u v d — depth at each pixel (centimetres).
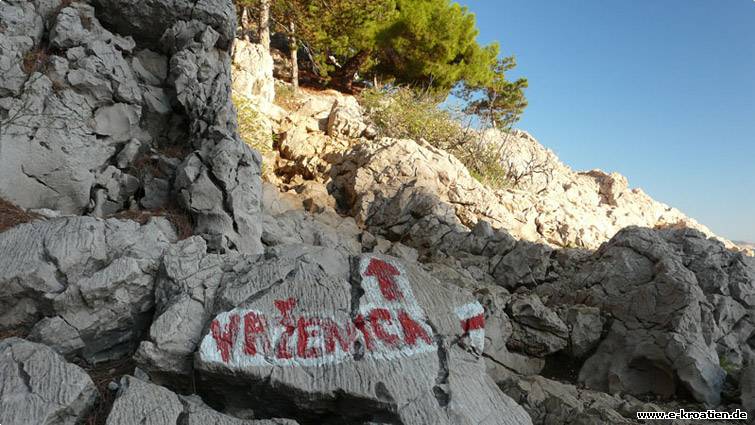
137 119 750
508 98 3034
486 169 1888
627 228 1000
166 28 790
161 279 523
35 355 431
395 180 1352
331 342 473
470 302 543
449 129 1891
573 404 716
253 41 2192
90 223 534
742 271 952
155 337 461
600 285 955
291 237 970
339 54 2338
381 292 519
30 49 688
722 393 769
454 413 447
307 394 444
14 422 382
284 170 1563
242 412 468
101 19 769
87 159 681
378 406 443
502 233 1187
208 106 771
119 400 410
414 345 491
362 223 1309
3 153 614
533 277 1089
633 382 827
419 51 2462
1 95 640
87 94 700
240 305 484
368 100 1927
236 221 667
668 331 823
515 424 472
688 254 981
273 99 1764
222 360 447
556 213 1457
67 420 408
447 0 2605
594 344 888
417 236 1253
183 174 680
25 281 480
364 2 2100
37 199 641
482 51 2686
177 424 407
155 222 643
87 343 502
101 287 495
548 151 2620
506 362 868
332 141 1648
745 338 899
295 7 2039
